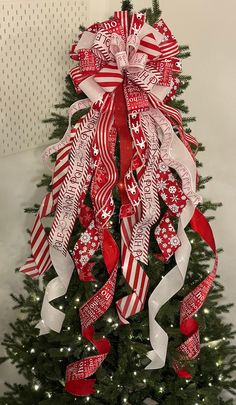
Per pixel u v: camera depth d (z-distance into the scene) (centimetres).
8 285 191
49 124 181
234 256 188
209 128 183
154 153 131
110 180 128
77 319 145
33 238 143
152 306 135
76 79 131
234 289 190
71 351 143
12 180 183
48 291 141
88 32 132
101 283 142
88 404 143
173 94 135
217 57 175
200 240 146
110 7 193
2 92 163
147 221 132
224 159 183
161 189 134
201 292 136
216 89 178
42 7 165
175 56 139
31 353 151
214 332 156
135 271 133
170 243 133
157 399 148
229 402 161
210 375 153
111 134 130
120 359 136
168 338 147
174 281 136
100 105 129
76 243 134
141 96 129
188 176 131
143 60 127
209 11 172
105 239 131
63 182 135
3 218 185
